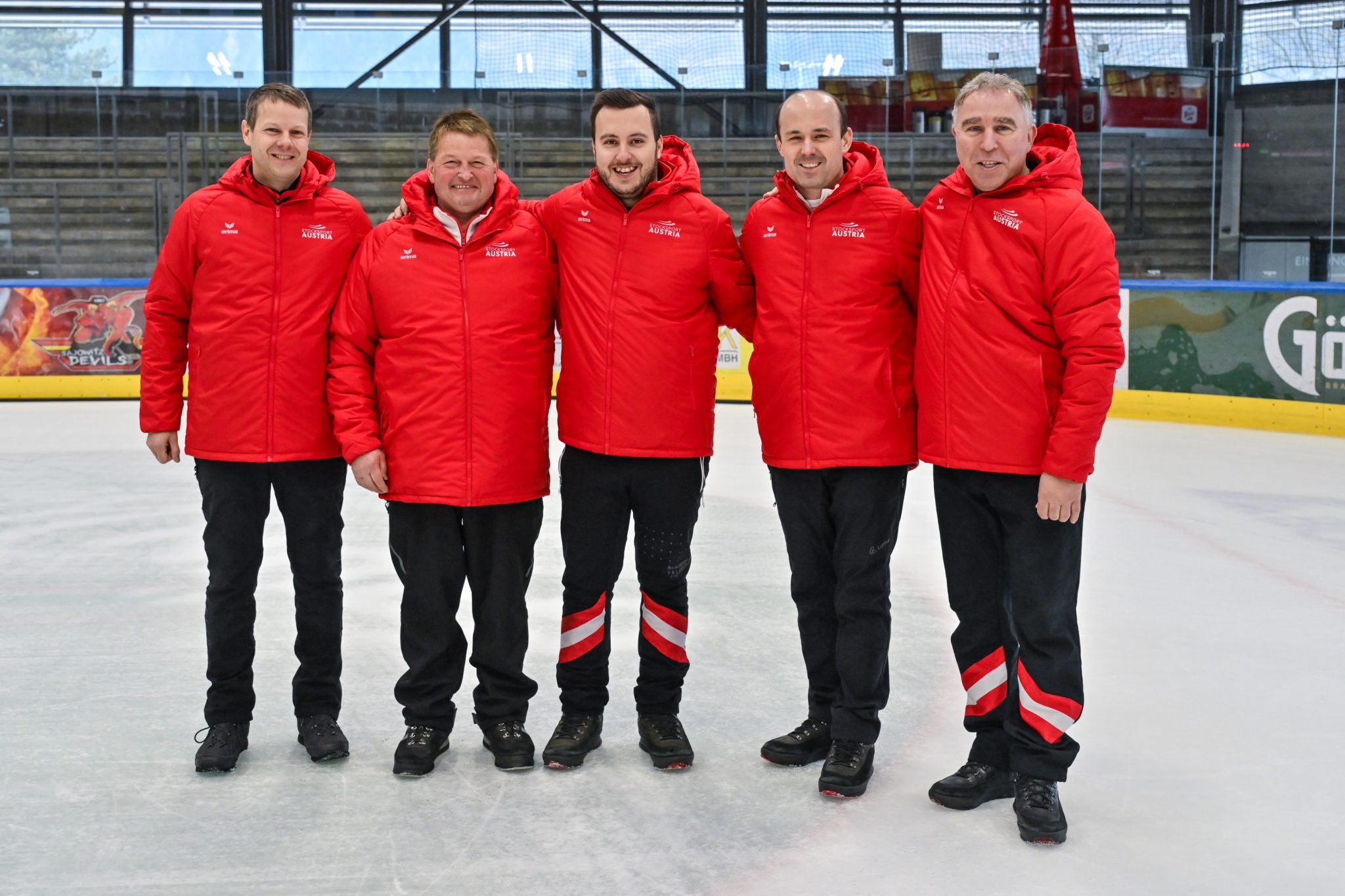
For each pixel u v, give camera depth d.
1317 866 2.34
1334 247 10.86
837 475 2.72
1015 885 2.25
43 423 9.48
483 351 2.73
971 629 2.62
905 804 2.62
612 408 2.75
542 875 2.28
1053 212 2.43
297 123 2.72
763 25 14.91
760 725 3.12
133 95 12.22
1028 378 2.46
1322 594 4.46
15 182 11.99
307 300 2.79
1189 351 9.34
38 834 2.48
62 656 3.72
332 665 2.94
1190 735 3.05
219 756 2.80
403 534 2.81
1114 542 5.34
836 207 2.68
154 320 2.82
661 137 2.86
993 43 12.10
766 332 2.74
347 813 2.58
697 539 5.37
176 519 5.91
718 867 2.32
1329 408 8.52
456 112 2.73
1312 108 10.81
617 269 2.75
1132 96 11.23
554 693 3.35
